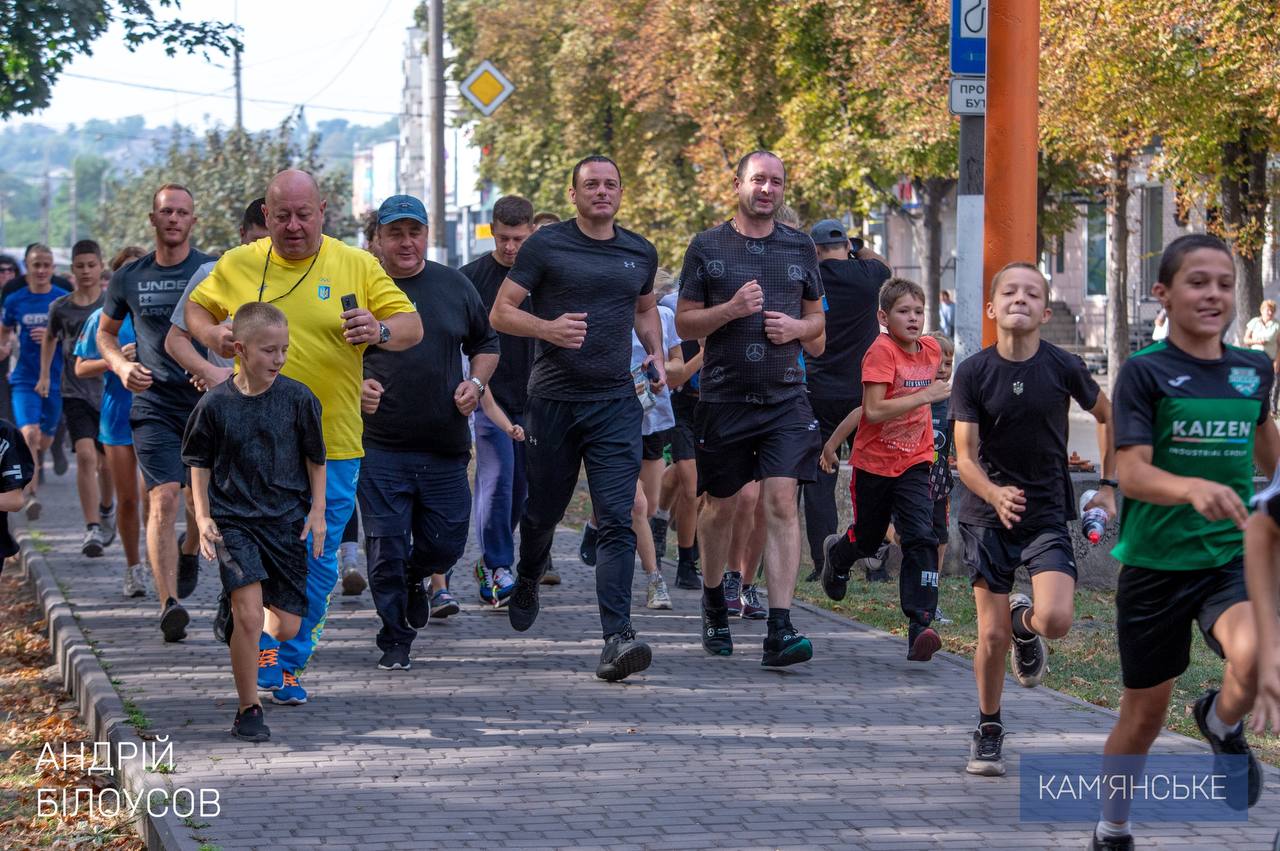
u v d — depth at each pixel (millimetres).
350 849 11688
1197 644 19266
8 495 14938
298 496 15039
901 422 18438
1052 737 14828
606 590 17281
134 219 172875
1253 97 46406
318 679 17531
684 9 75625
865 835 12031
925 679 17500
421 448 17938
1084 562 23844
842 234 22484
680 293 17891
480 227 58938
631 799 12969
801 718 15688
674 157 87375
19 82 25625
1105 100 47594
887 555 22625
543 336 16844
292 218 15438
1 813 13773
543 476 17641
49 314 27188
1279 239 60844
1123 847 11250
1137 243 89250
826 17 64375
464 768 13883
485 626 20812
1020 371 13039
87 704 16766
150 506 19422
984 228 23156
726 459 17984
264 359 14641
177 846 11648
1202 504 9766
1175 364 10461
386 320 16062
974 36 23016
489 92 46344
